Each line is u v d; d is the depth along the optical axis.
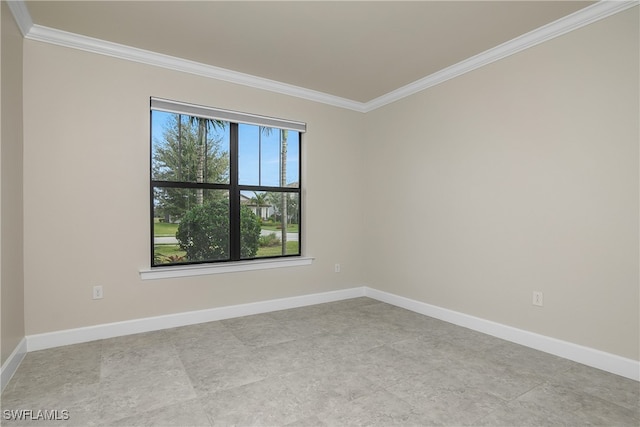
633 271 2.25
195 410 1.87
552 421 1.79
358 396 2.03
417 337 3.00
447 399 2.00
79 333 2.83
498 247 3.02
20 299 2.49
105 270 2.94
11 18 2.29
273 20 2.54
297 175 4.12
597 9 2.36
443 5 2.34
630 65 2.26
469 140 3.25
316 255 4.15
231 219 3.66
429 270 3.65
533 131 2.76
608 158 2.36
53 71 2.73
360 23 2.57
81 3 2.31
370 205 4.41
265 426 1.74
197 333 3.08
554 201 2.64
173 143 3.35
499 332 3.00
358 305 4.06
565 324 2.58
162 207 3.30
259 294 3.73
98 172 2.91
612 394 2.05
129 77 3.03
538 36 2.68
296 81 3.75
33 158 2.65
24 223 2.61
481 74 3.13
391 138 4.11
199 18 2.51
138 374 2.28
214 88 3.44
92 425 1.74
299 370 2.36
